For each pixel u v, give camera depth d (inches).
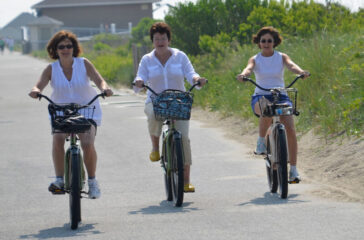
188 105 538.3
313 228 451.2
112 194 624.1
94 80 525.0
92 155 515.5
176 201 548.1
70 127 485.7
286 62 596.7
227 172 700.7
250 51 1304.1
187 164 572.7
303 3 1418.6
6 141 981.2
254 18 1494.8
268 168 599.5
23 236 479.5
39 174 740.7
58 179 513.0
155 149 596.1
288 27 1365.7
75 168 489.4
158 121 578.6
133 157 816.3
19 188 672.4
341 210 502.9
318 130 802.8
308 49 1040.8
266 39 594.9
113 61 2536.9
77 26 5413.4
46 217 543.8
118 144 911.7
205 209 534.9
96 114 527.8
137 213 534.9
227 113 1103.0
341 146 719.7
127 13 5374.0
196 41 1635.1
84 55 3221.0
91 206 576.1
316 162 705.6
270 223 470.6
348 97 820.6
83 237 461.7
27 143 957.2
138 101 1461.6
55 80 524.7
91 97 532.4
